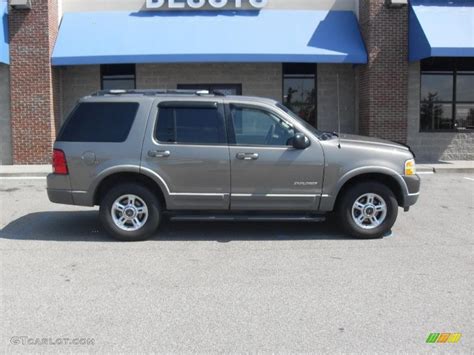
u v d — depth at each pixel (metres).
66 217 9.02
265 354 3.93
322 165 7.20
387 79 16.39
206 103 7.29
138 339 4.19
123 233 7.30
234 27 16.22
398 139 16.59
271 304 4.93
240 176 7.20
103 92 7.52
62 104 17.41
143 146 7.21
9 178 14.14
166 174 7.20
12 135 16.28
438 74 17.25
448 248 6.99
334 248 6.97
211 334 4.28
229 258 6.49
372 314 4.69
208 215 7.39
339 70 17.61
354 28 16.78
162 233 7.82
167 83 17.42
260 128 7.29
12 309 4.82
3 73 16.38
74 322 4.52
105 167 7.21
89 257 6.55
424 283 5.53
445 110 17.36
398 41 16.34
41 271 5.97
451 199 10.88
